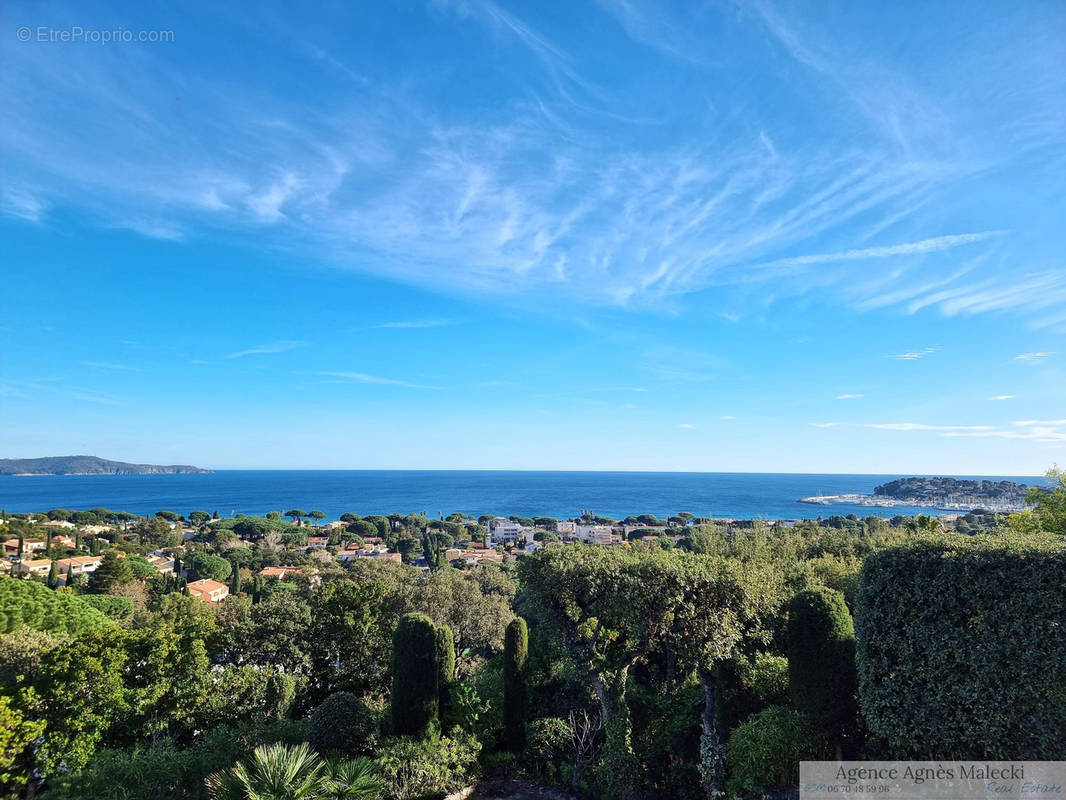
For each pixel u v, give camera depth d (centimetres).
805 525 2894
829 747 961
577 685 1559
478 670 1973
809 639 999
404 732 1327
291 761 863
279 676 1661
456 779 1210
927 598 834
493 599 2825
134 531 13138
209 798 1015
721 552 2314
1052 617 746
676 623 1168
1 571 6150
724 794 991
